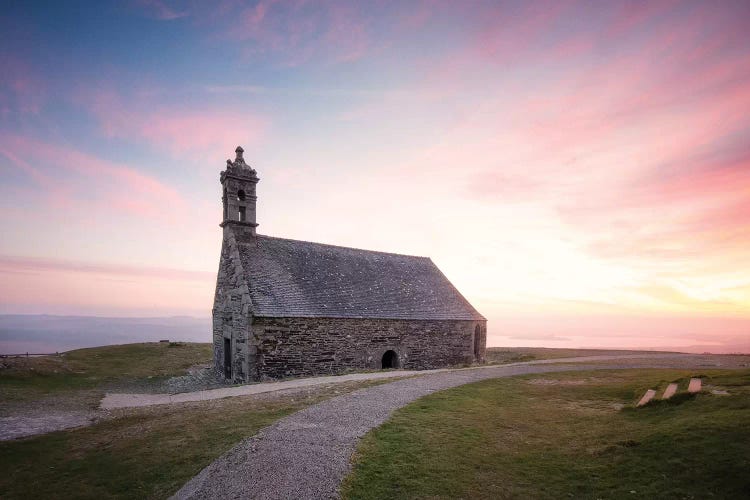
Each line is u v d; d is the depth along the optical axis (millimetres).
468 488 6695
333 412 11211
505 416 10734
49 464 8531
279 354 19453
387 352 23906
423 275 29797
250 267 21172
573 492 6410
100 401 15094
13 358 23156
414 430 9539
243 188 22906
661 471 6535
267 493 6594
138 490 7129
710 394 9703
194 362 27281
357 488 6730
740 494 5559
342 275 24922
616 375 17812
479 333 28812
